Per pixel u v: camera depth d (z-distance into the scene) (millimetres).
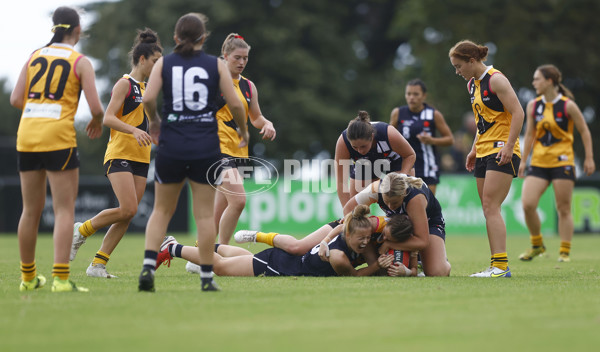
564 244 37812
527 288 21875
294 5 120250
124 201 26641
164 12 109062
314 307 17969
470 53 26766
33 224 21547
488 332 14898
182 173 20281
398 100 113062
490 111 26719
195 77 20156
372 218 25922
